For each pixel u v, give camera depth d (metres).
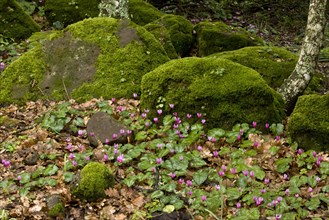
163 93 6.03
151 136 5.66
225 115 5.79
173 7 13.69
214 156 5.24
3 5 9.62
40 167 5.02
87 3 10.79
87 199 4.50
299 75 6.50
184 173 4.84
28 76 7.16
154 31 8.69
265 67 7.71
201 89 5.86
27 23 9.78
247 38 9.35
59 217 4.32
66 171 4.99
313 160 5.04
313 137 5.38
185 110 5.90
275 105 6.16
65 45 7.38
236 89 5.80
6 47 8.88
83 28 7.48
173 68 6.09
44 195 4.60
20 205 4.46
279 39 12.78
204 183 4.82
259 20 14.05
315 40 6.33
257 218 4.14
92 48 7.29
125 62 7.11
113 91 6.81
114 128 5.52
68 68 7.16
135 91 6.84
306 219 4.24
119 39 7.35
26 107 6.80
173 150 5.21
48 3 10.84
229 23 13.59
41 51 7.37
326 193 4.59
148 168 4.92
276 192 4.59
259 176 4.77
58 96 6.91
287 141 5.51
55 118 6.12
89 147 5.54
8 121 6.30
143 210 4.41
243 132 5.59
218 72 5.97
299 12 14.59
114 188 4.64
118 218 4.30
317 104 5.50
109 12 8.52
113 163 5.11
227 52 8.33
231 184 4.73
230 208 4.41
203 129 5.80
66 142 5.63
